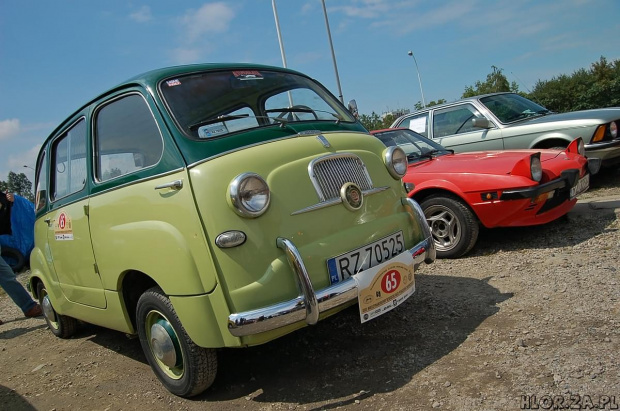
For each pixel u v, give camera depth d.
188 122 3.18
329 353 3.64
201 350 3.13
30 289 5.62
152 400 3.46
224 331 2.89
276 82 3.95
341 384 3.17
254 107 3.57
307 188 3.08
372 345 3.63
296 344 3.90
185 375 3.23
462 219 5.23
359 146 3.58
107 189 3.56
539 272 4.49
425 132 9.20
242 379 3.50
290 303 2.80
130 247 3.28
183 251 2.92
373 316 3.14
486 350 3.22
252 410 3.07
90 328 5.66
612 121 7.43
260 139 3.22
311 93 4.14
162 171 3.10
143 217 3.20
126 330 3.73
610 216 5.83
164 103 3.28
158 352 3.38
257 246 2.83
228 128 3.24
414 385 2.97
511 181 4.95
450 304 4.11
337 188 3.22
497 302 3.98
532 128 7.86
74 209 4.01
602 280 4.04
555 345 3.12
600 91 34.47
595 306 3.57
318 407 2.95
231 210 2.82
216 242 2.80
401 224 3.57
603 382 2.64
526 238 5.64
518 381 2.79
